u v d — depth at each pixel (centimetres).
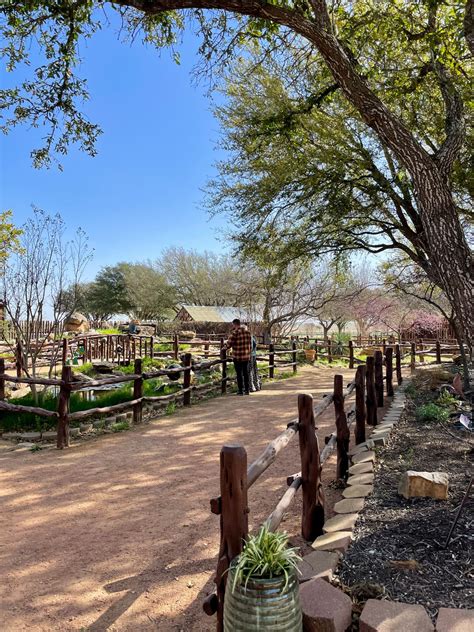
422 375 1120
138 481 467
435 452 470
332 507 375
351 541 286
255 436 644
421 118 966
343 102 1056
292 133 1014
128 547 328
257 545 179
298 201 1166
